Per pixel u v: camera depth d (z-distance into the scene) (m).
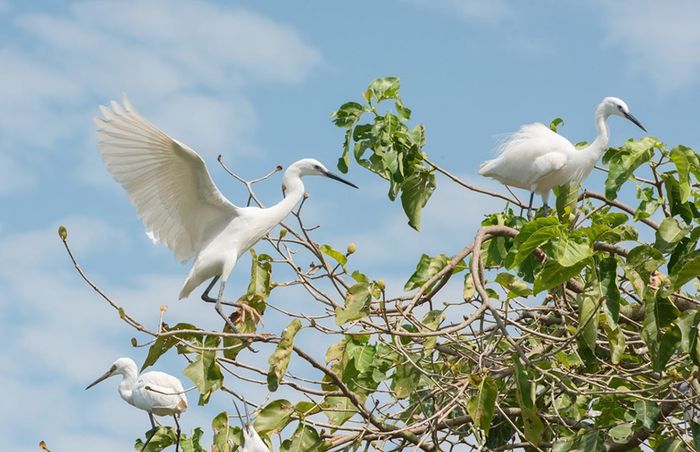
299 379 11.12
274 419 10.80
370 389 11.55
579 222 13.47
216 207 12.06
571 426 11.49
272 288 12.17
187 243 12.29
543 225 10.40
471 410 10.00
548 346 11.53
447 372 11.62
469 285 11.92
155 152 11.15
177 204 11.80
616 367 11.53
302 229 12.48
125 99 10.62
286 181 13.30
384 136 13.58
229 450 10.88
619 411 11.81
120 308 9.73
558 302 12.34
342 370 11.62
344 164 13.85
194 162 11.29
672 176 12.57
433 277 11.34
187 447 12.29
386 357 11.56
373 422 11.22
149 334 9.84
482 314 11.05
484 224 13.91
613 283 10.52
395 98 14.06
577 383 11.99
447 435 11.45
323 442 10.89
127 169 11.23
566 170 16.36
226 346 11.48
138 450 13.32
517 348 10.23
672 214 12.52
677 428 10.95
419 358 11.42
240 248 12.34
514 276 11.72
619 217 11.31
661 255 10.76
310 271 12.51
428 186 13.97
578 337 10.72
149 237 11.85
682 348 10.36
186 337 10.81
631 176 13.15
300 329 10.28
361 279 12.11
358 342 11.78
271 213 12.55
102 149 11.05
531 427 10.43
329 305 11.93
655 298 10.66
